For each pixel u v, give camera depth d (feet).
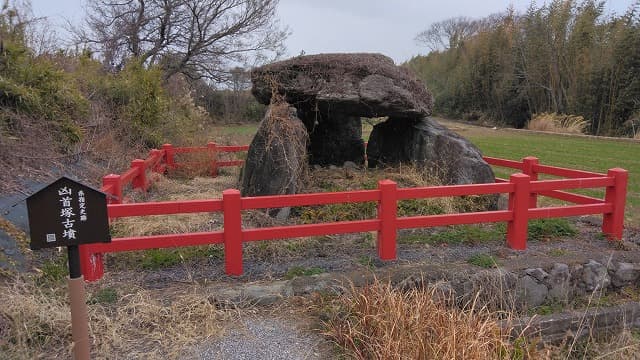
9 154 18.56
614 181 17.16
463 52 117.19
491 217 15.74
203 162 29.76
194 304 12.04
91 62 33.63
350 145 25.86
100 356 10.32
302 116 23.27
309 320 12.07
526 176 15.76
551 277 14.83
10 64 21.75
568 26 78.23
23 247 13.97
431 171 21.36
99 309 11.75
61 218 8.33
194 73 58.49
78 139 24.03
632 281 15.84
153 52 53.42
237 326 11.71
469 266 14.53
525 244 16.16
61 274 13.32
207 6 54.24
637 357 13.07
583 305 14.92
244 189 19.79
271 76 20.94
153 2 53.11
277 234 13.73
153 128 33.76
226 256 13.56
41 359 10.11
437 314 11.10
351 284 12.46
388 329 10.71
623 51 64.80
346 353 10.80
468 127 88.89
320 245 16.30
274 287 12.94
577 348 13.78
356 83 20.18
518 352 11.44
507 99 91.50
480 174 20.54
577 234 18.48
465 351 10.05
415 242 16.78
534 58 82.89
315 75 20.62
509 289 14.24
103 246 12.89
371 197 14.39
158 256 14.69
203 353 10.65
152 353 10.45
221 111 85.56
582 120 72.33
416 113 21.24
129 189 21.99
